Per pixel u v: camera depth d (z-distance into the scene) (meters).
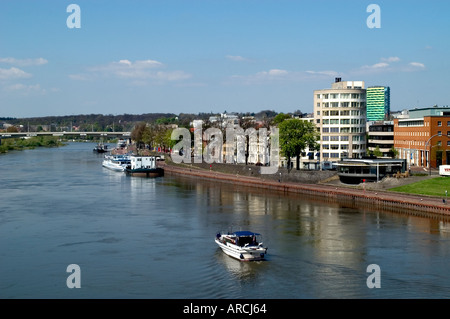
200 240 120.38
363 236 122.69
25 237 124.38
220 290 88.69
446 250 110.19
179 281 92.81
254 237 109.69
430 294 86.19
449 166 183.62
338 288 88.94
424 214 148.25
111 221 142.50
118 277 95.06
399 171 195.75
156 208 164.00
